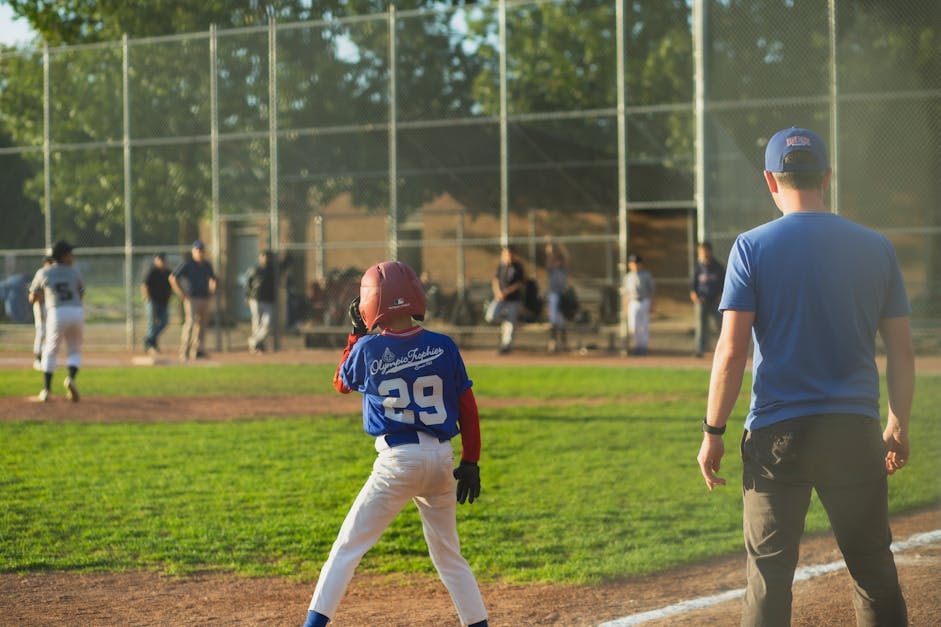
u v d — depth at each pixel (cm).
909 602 575
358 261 3147
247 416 1427
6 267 2794
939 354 2084
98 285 3134
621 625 561
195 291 2272
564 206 3145
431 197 2808
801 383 392
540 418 1374
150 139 2658
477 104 2631
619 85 2253
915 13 2092
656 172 2856
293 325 2730
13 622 581
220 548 745
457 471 478
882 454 393
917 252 2116
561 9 2577
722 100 2191
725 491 937
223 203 2664
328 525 811
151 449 1157
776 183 419
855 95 2119
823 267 393
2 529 797
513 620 576
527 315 2627
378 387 469
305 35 2612
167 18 3108
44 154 2745
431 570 697
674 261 3381
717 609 588
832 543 752
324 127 2633
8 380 1894
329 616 461
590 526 809
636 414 1403
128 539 769
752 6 2172
